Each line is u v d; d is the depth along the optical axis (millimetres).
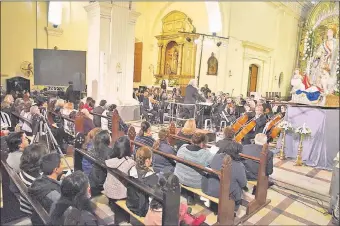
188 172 3484
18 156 3430
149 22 10664
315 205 3512
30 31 8547
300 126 4062
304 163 4125
